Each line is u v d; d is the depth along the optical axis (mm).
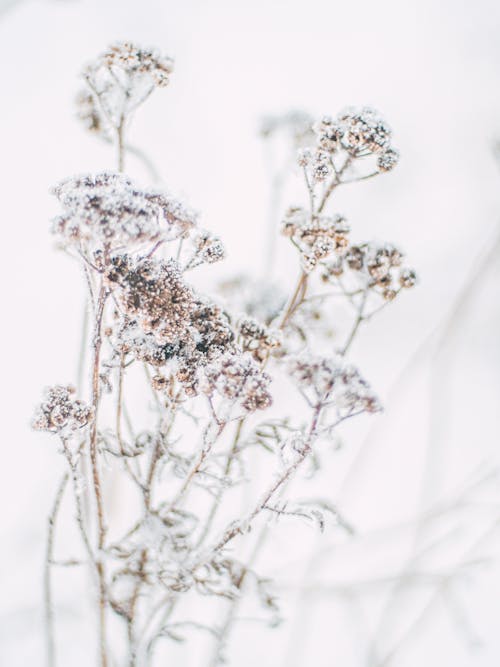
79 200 451
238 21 1120
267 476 674
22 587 662
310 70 1081
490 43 1088
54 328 818
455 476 736
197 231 492
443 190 960
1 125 949
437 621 665
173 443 512
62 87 1003
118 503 641
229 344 498
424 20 1145
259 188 913
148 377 514
